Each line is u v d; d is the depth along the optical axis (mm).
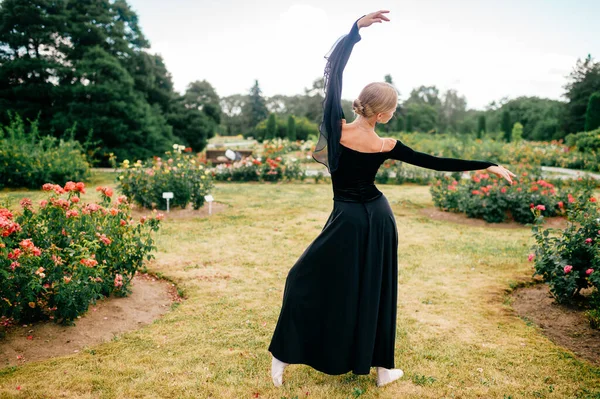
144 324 3594
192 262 5281
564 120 41250
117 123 20375
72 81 21078
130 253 4078
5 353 3004
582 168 19266
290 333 2492
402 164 14375
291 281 2510
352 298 2426
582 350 3254
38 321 3445
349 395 2623
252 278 4781
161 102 27531
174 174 8562
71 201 3902
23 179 11539
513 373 2900
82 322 3504
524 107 55906
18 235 3525
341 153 2396
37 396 2514
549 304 4121
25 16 20156
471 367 2979
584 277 4031
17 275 3105
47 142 13453
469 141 22125
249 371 2865
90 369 2834
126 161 8281
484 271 5145
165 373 2814
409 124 42844
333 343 2449
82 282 3398
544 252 4227
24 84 20375
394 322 2576
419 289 4543
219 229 7102
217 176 14281
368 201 2441
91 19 22578
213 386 2676
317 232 7043
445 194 8898
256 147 22922
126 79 21375
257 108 73438
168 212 8219
